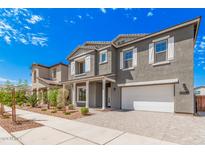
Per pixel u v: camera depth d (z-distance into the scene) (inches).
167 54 459.5
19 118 391.2
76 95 743.7
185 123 300.5
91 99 669.3
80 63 764.6
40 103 793.6
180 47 429.7
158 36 482.0
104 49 613.9
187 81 410.6
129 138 207.6
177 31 439.2
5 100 422.0
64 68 965.8
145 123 304.8
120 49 595.2
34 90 1010.1
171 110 442.6
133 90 541.0
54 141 200.5
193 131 239.5
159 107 469.1
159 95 471.8
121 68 582.6
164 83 452.4
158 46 491.2
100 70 624.4
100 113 455.2
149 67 496.7
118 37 710.5
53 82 913.5
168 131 240.8
